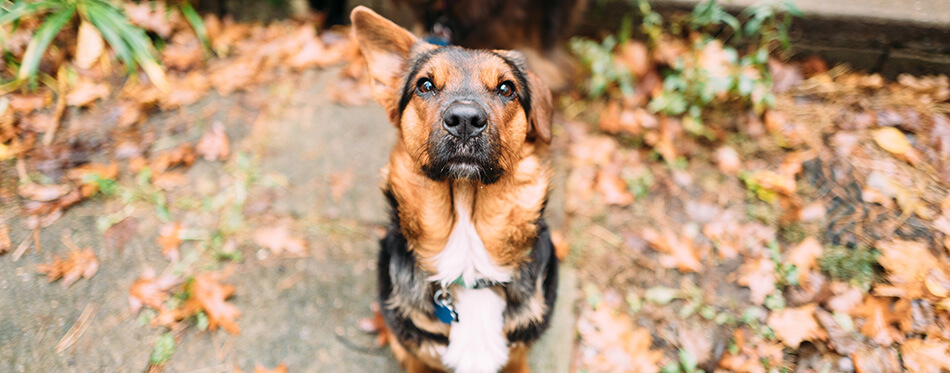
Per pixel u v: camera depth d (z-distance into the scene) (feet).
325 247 11.33
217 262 10.94
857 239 10.37
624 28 14.23
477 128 6.78
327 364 9.68
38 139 12.25
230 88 14.15
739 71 12.65
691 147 12.75
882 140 11.52
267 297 10.50
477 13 11.98
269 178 12.42
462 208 7.70
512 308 8.14
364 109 13.93
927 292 9.41
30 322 9.57
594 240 11.50
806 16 13.04
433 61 7.45
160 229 11.27
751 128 12.69
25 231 10.71
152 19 14.69
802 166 11.75
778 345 9.63
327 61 15.14
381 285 8.63
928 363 8.83
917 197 10.59
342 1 15.98
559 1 13.26
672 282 10.74
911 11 12.42
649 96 13.78
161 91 13.73
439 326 8.16
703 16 12.80
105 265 10.57
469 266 7.94
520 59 8.34
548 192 8.05
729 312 10.19
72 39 13.99
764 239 10.98
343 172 12.60
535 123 8.00
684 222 11.65
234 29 15.89
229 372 9.50
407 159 7.73
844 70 13.43
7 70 13.09
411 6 12.59
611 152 12.96
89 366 9.28
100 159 12.26
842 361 9.19
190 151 12.62
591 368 9.68
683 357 9.62
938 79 12.68
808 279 10.13
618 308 10.48
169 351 9.62
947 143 11.23
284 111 13.79
